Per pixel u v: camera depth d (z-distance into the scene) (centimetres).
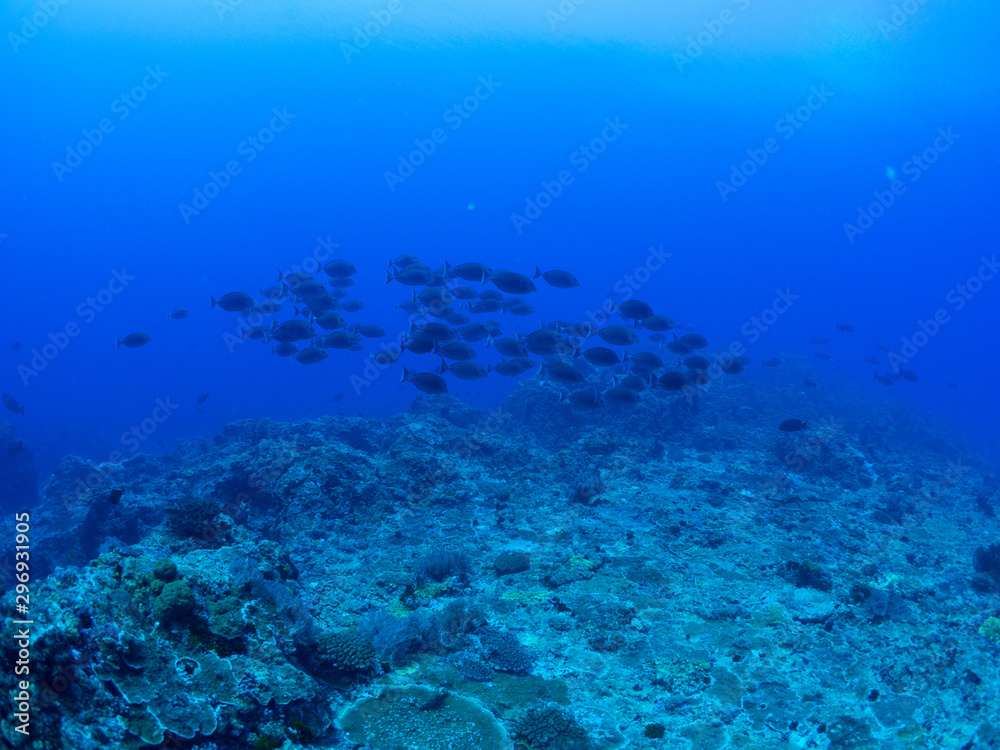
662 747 544
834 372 4466
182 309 2003
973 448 2905
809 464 1622
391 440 1678
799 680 655
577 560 952
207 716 411
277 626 546
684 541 1070
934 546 1147
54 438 3609
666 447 1841
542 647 709
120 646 419
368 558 972
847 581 914
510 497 1296
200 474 1465
